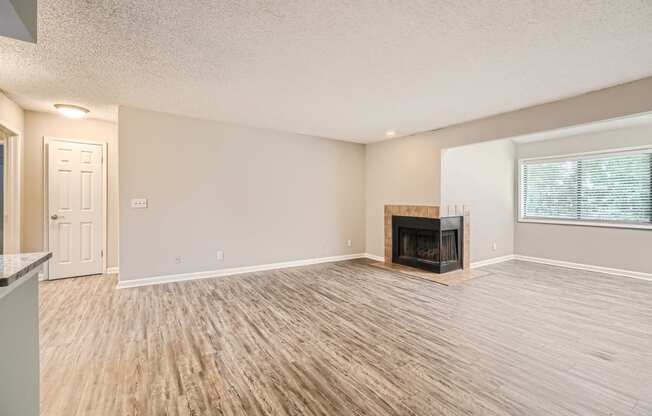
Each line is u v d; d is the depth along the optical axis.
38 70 2.79
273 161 5.10
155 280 4.15
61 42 2.29
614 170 5.02
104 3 1.81
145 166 4.05
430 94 3.36
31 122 4.14
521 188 6.18
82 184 4.48
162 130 4.15
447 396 1.82
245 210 4.85
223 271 4.66
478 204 5.48
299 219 5.41
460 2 1.80
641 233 4.67
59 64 2.67
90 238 4.54
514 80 2.96
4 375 1.17
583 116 3.31
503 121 4.05
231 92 3.34
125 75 2.90
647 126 4.64
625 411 1.69
